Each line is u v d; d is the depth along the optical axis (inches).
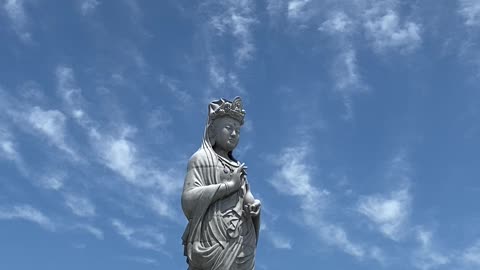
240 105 1259.8
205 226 1169.4
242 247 1175.0
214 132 1248.8
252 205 1195.9
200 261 1155.3
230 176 1211.2
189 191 1186.0
